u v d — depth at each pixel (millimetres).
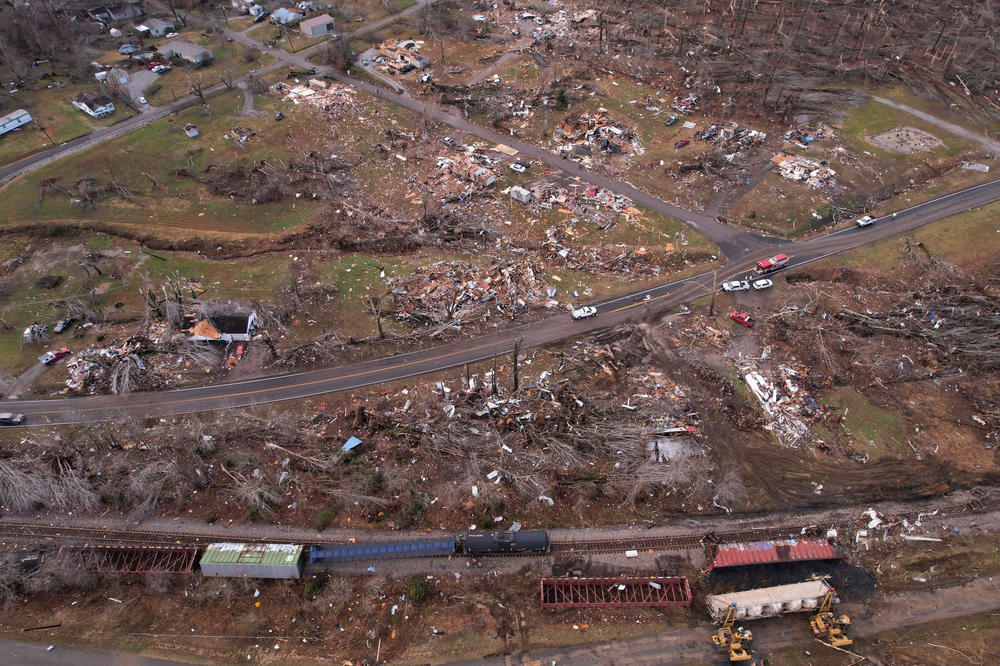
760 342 65562
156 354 65812
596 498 52344
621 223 81500
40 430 58781
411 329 68188
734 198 85250
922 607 46156
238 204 86562
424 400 60344
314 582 47375
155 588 47625
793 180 87438
